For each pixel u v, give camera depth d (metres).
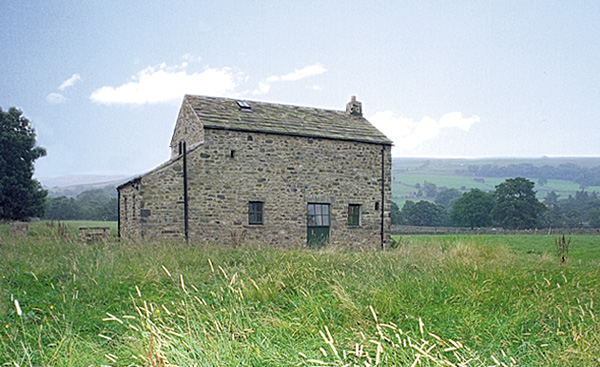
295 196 17.28
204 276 8.47
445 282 7.86
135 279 7.93
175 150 19.73
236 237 16.06
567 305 6.79
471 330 5.72
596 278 9.13
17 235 14.18
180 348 4.39
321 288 7.76
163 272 8.42
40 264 8.80
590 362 4.75
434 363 4.53
